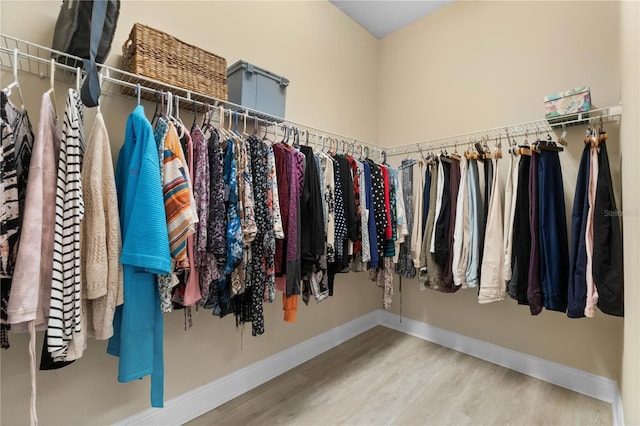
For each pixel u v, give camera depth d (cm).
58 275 88
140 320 104
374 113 296
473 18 238
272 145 153
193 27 167
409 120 276
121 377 100
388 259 212
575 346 190
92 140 100
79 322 91
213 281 132
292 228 149
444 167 212
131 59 122
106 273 97
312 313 231
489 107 227
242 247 128
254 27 196
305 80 230
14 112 95
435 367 214
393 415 163
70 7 109
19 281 83
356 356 231
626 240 129
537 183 174
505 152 218
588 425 156
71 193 92
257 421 159
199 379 167
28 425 118
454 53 248
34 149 89
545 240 169
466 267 201
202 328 168
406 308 275
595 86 184
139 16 148
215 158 126
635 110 109
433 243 208
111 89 139
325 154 176
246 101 157
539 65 205
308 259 154
